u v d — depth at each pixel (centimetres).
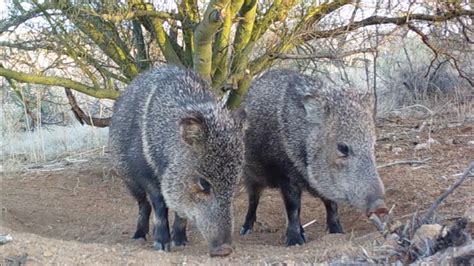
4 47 394
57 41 388
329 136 290
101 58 410
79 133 517
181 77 296
